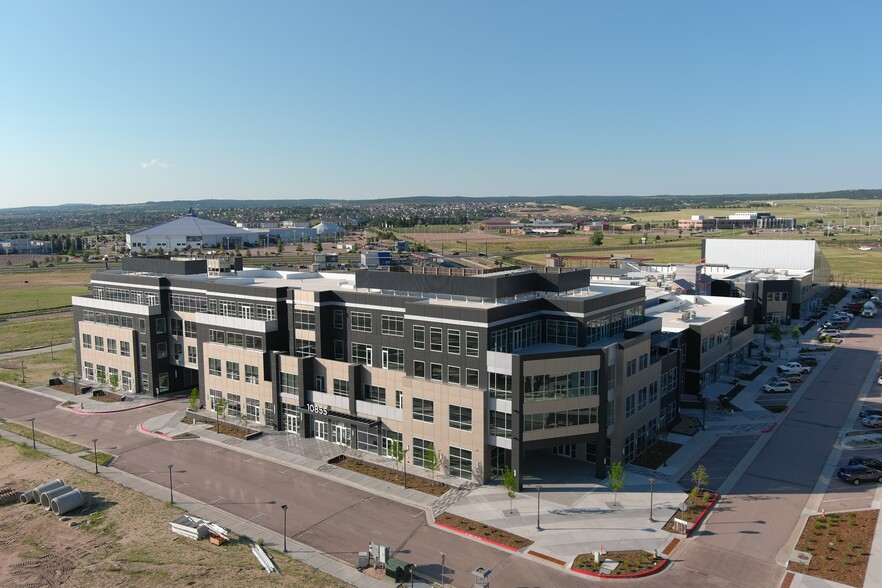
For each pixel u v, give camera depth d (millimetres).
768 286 143625
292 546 50625
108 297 103188
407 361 66500
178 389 97250
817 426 76500
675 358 77250
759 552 48219
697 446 70438
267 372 78375
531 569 46719
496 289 65000
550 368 59469
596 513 54938
